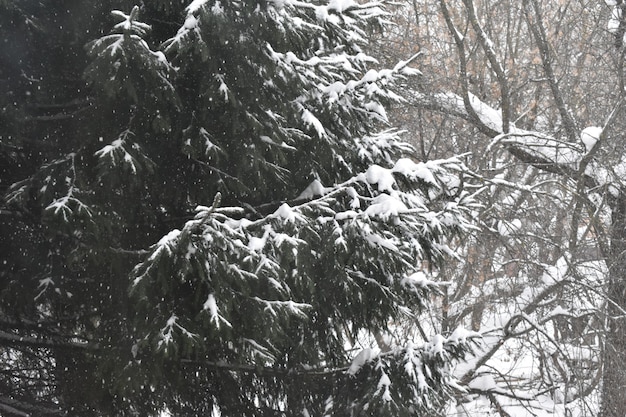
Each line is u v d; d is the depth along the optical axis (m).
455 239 10.84
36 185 5.12
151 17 5.76
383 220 5.59
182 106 5.37
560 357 10.33
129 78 4.85
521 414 12.23
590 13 13.19
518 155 12.09
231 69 5.49
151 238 5.82
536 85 14.99
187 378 5.92
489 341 11.93
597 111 12.83
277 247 4.99
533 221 11.34
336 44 6.76
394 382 6.22
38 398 6.10
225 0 5.12
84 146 5.31
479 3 15.71
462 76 12.15
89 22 5.48
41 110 5.59
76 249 5.06
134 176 5.18
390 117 12.84
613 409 9.73
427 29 14.74
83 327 5.87
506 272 11.59
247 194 6.18
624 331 10.09
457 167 6.66
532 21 13.40
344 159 6.53
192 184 5.89
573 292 10.44
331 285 6.24
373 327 7.13
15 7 5.02
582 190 11.14
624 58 11.94
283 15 5.35
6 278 5.39
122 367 5.03
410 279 6.71
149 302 4.95
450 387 7.19
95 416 5.70
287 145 5.77
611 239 10.88
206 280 4.72
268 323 5.01
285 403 6.61
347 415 6.20
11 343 5.84
